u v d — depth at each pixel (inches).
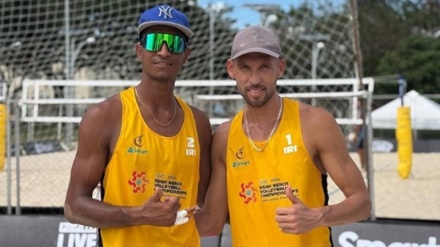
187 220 119.0
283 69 126.4
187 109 128.5
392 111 767.7
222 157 129.9
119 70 784.3
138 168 121.4
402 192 371.9
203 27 697.6
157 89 122.7
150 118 123.3
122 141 121.1
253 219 124.1
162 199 122.5
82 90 775.7
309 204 123.0
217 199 131.1
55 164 383.9
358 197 120.6
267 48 117.7
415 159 586.9
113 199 121.3
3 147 279.1
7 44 651.5
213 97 349.1
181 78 603.5
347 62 608.4
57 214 238.5
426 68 1435.8
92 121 121.5
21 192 312.5
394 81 1080.2
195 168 126.7
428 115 762.2
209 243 208.4
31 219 224.5
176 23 120.3
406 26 1534.2
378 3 1525.6
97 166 122.2
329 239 127.3
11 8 588.4
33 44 664.4
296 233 112.9
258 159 123.9
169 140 123.6
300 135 122.7
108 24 714.8
